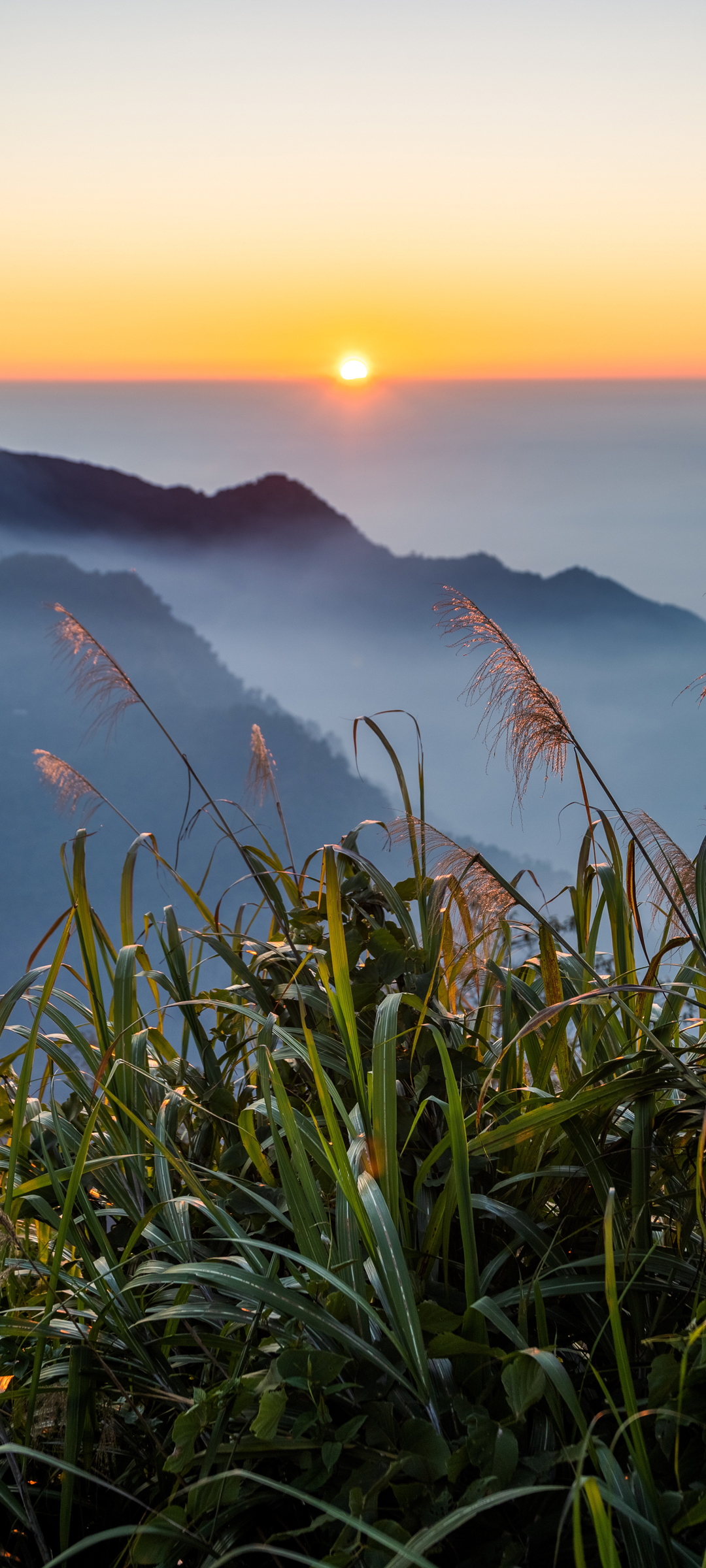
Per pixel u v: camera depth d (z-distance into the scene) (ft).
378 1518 3.54
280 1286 3.84
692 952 5.29
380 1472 3.32
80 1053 5.24
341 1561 2.87
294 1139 4.29
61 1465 3.31
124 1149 5.01
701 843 5.25
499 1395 3.83
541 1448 3.68
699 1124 4.73
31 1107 5.39
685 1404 3.38
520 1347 3.40
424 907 5.60
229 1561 3.52
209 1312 3.91
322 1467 3.43
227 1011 6.28
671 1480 3.46
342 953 4.57
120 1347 4.27
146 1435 4.17
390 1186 4.19
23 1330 4.05
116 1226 5.04
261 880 5.94
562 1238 4.63
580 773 5.23
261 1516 3.73
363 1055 5.20
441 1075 4.99
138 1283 3.98
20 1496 4.08
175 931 5.62
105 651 5.62
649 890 5.75
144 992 6.57
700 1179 3.98
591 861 5.68
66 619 5.59
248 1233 4.81
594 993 4.26
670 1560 2.93
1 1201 4.63
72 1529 4.14
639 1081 4.31
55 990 5.83
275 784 6.44
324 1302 3.93
